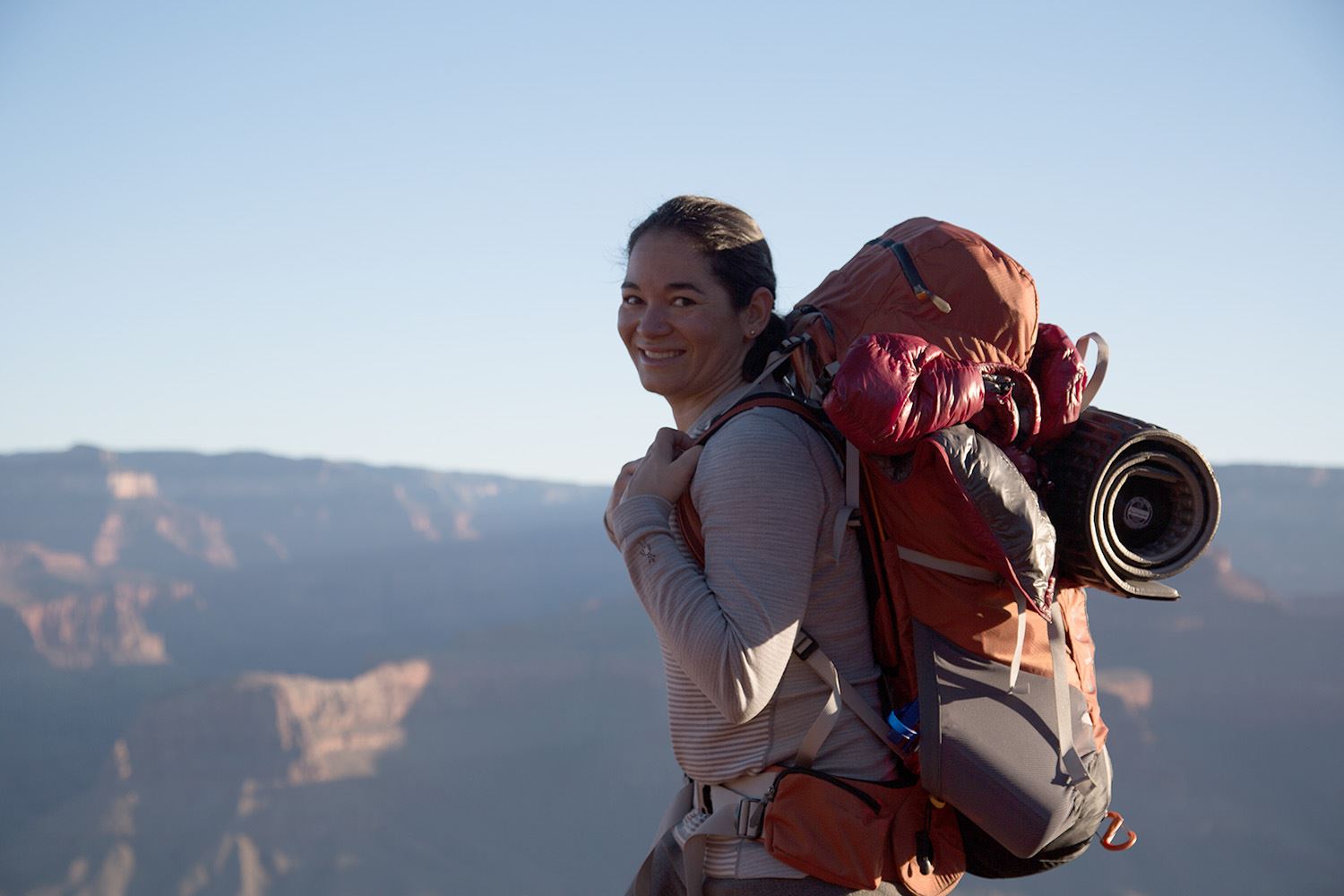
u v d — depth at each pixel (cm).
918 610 169
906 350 163
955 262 178
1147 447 172
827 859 164
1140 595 173
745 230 192
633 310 194
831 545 173
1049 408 175
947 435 162
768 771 172
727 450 172
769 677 164
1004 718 166
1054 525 175
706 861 175
